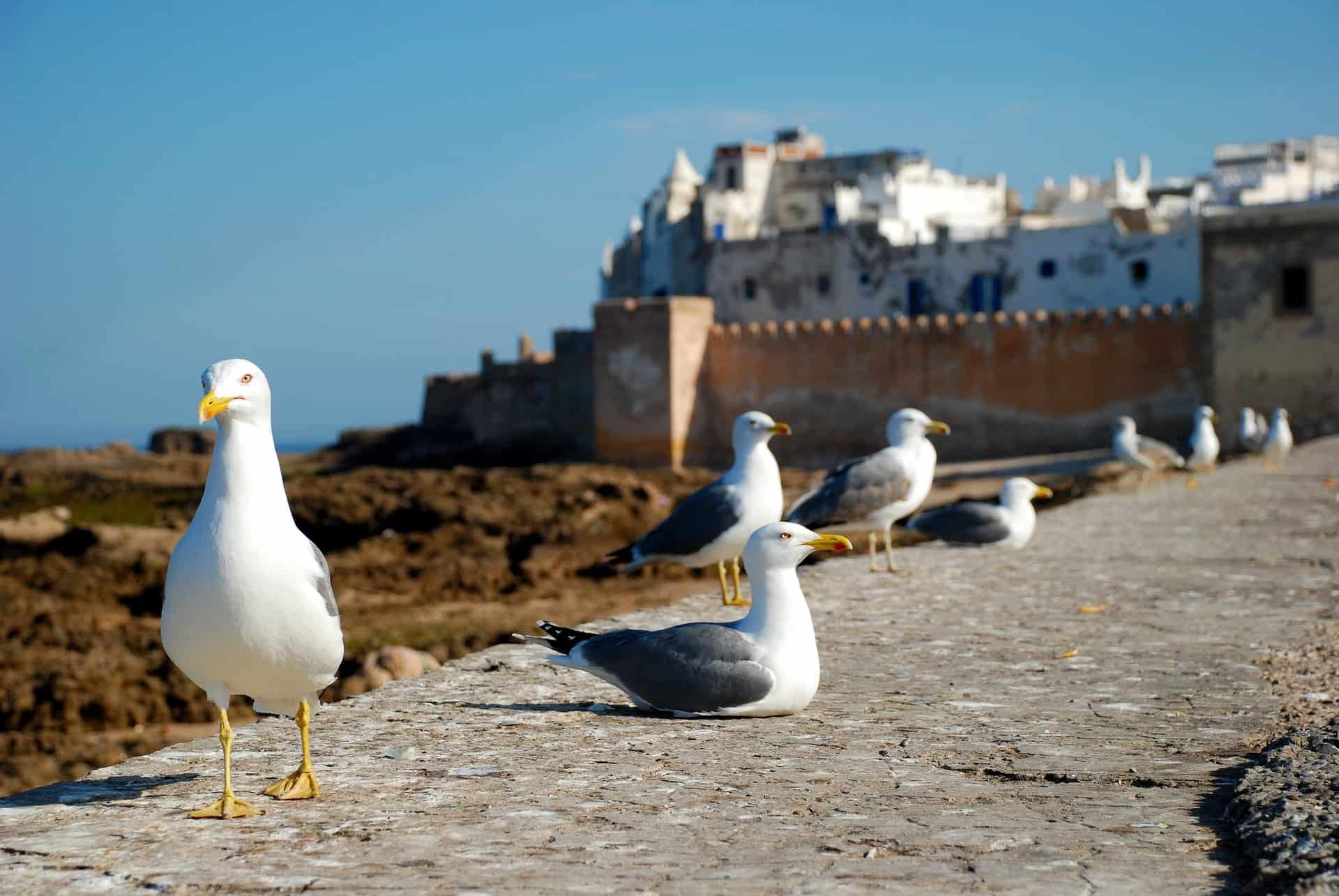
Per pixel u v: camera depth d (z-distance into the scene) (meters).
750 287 77.62
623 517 38.84
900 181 83.50
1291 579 13.60
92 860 5.12
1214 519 19.89
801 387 62.94
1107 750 6.90
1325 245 50.56
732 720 7.64
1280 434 32.16
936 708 7.99
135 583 32.34
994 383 58.69
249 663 5.68
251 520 5.61
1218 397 52.66
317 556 5.80
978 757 6.77
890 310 73.38
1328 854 4.67
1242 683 8.69
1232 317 52.28
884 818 5.66
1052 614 11.61
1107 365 56.31
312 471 80.25
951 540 16.38
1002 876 4.82
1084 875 4.83
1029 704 8.12
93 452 80.81
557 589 31.59
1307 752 6.30
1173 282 66.12
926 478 14.02
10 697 20.03
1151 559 15.30
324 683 5.99
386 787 6.23
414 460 82.00
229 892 4.75
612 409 65.06
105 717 19.91
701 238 82.88
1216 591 12.85
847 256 74.44
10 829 5.56
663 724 7.55
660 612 11.70
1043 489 16.48
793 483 53.72
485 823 5.62
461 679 8.93
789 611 7.67
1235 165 107.31
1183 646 10.07
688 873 4.89
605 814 5.74
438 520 40.34
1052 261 69.00
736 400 64.38
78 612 28.72
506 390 83.19
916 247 72.44
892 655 9.75
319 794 6.11
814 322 63.44
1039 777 6.38
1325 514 20.45
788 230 89.94
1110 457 52.25
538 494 43.38
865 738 7.21
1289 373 51.34
